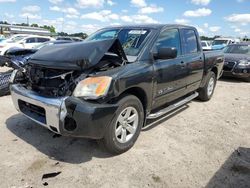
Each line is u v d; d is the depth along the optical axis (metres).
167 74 3.99
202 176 2.94
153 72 3.62
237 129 4.44
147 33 3.95
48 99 2.96
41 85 3.27
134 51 3.66
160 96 3.97
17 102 3.50
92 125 2.81
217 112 5.38
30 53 6.83
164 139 3.86
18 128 4.04
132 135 3.46
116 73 3.05
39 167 2.99
